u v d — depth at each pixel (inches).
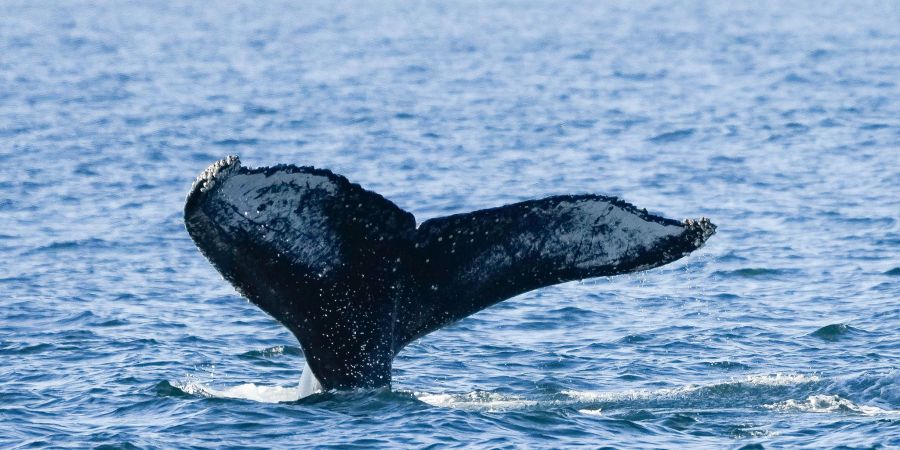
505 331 3341.5
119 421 2418.8
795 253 4370.1
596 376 2874.0
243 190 2146.9
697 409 2452.0
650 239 2175.2
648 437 2277.3
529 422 2358.5
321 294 2239.2
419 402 2404.0
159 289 3858.3
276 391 2647.6
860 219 4995.1
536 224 2233.0
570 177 6314.0
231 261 2160.4
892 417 2337.6
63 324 3368.6
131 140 7672.2
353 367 2313.0
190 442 2249.0
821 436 2255.2
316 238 2204.7
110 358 2997.0
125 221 5059.1
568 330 3358.8
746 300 3700.8
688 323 3422.7
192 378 2824.8
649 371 2915.8
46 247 4515.3
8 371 2856.8
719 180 6127.0
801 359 3014.3
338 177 2194.9
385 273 2250.2
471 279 2247.8
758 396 2518.5
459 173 6461.6
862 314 3484.3
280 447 2209.6
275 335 3294.8
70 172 6378.0
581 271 2197.3
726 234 4756.4
